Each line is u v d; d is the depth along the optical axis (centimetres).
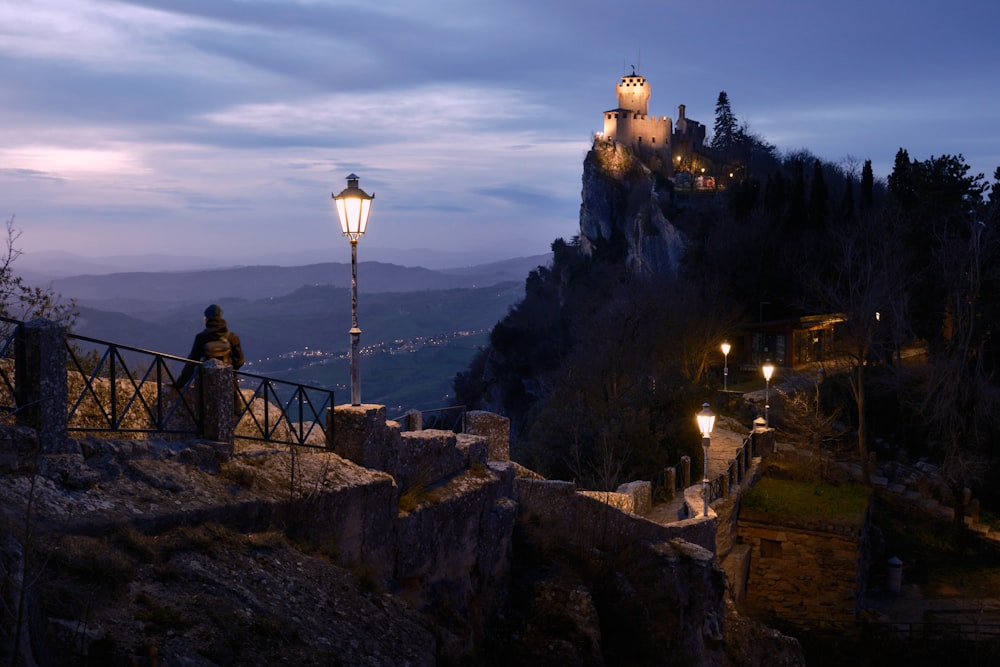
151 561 714
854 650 2830
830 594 2898
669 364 4325
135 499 786
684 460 2723
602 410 3438
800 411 3888
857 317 4362
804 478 3491
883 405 4891
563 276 14100
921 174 6228
